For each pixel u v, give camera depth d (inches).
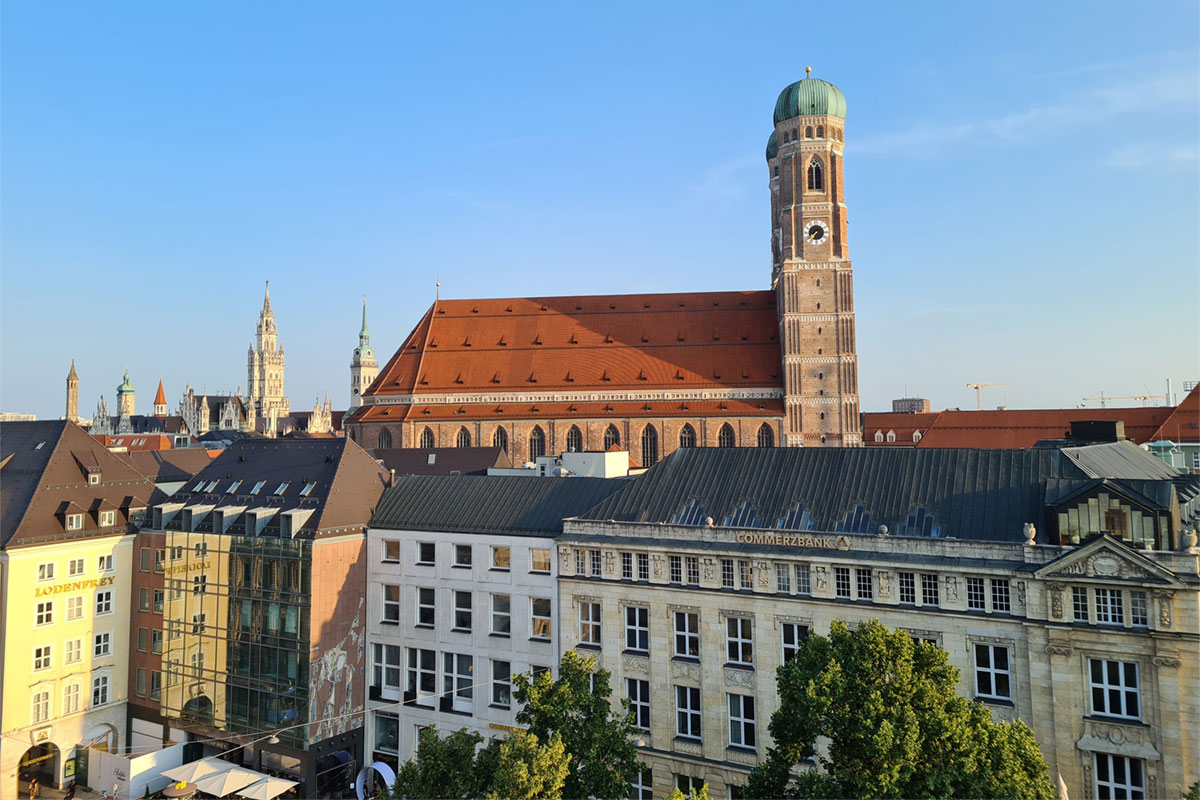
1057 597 1690.5
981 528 1909.4
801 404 5664.4
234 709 2536.9
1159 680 1585.9
